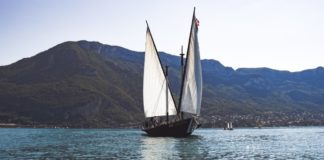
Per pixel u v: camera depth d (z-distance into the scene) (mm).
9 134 138875
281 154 59812
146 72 100000
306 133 159000
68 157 54781
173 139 90938
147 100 100375
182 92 93750
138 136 115312
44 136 121625
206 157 54250
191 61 91812
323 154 60125
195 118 98438
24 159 52750
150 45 98375
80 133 152625
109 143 82625
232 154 58906
